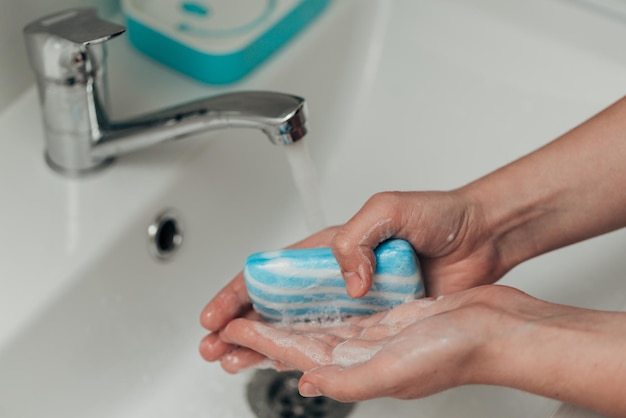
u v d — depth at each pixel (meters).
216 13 0.69
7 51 0.61
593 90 0.71
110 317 0.59
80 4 0.67
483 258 0.57
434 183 0.73
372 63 0.77
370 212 0.50
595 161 0.54
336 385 0.43
